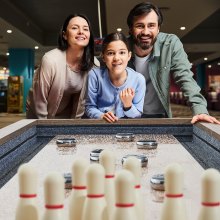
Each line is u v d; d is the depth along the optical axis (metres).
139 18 3.55
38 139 3.29
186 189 1.69
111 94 3.46
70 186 1.62
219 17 14.84
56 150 2.59
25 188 1.04
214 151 2.58
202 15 11.77
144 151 2.53
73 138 2.87
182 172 1.03
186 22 12.86
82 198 1.10
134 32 3.62
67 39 3.60
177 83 3.74
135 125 3.32
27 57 18.98
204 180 0.97
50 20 15.09
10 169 2.22
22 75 19.08
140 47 3.67
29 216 1.03
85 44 3.58
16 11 13.10
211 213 0.96
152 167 2.09
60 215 0.99
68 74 3.68
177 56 3.71
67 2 12.27
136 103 3.49
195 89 3.57
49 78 3.60
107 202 1.09
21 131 2.76
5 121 15.10
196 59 26.72
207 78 29.08
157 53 3.68
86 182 1.05
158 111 3.92
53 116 3.81
